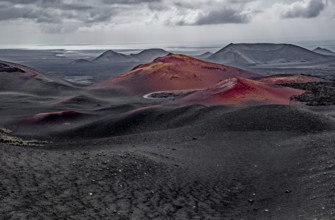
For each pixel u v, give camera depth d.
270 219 17.77
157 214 18.11
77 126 80.50
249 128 46.94
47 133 76.88
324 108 80.94
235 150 35.94
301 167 27.42
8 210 15.39
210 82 180.38
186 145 38.34
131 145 41.12
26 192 17.66
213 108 67.88
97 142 47.72
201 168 28.58
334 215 16.09
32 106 124.19
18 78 183.12
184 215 18.48
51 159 24.08
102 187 20.47
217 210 19.80
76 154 27.56
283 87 109.38
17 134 73.00
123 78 186.50
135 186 21.70
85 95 153.12
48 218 15.42
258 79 157.62
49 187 18.89
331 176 22.97
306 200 19.69
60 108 119.94
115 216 16.98
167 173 25.75
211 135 44.28
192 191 22.73
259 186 24.59
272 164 30.34
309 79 153.88
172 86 170.50
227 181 25.72
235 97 87.25
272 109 53.72
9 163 21.27
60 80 199.75
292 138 40.03
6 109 117.81
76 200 18.03
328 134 39.88
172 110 75.50
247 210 19.81
